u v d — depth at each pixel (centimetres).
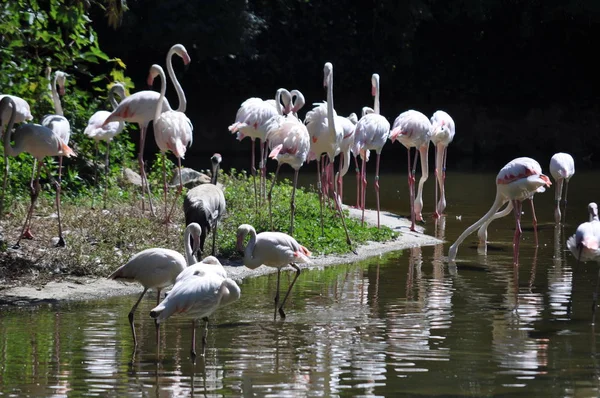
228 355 840
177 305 791
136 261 909
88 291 1111
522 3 3744
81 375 771
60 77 1556
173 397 714
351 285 1179
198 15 3028
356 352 849
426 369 790
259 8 3462
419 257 1406
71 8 1579
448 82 3812
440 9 3669
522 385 743
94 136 1538
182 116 1448
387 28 3553
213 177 1360
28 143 1230
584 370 786
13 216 1393
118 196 1691
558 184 1761
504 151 3581
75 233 1321
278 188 1866
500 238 1590
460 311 1023
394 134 1633
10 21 1505
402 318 988
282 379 763
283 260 1001
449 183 2497
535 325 954
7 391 725
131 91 3434
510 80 3856
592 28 3825
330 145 1488
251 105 1596
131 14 2881
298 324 962
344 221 1505
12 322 959
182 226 1438
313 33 3562
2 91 1541
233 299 836
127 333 921
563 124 3603
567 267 1305
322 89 3681
